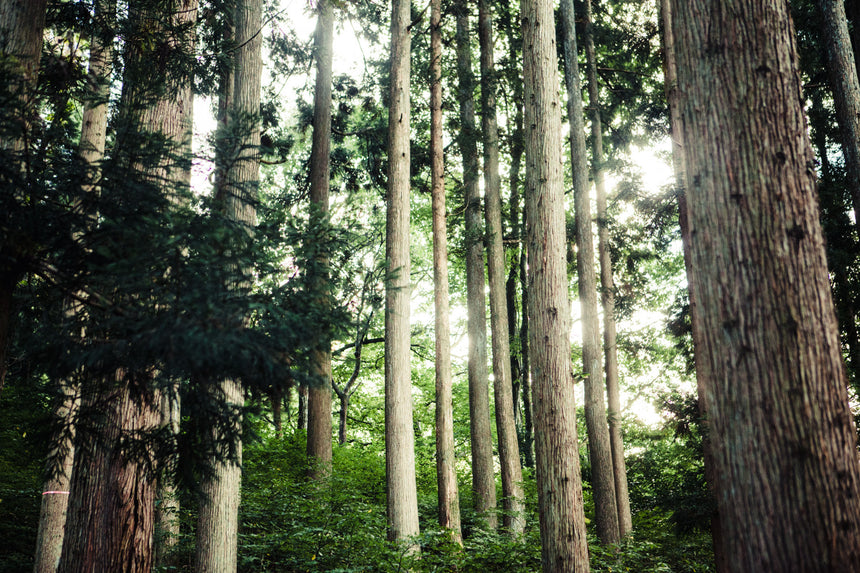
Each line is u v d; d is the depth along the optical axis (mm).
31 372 4133
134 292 3607
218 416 4086
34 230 3664
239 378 3967
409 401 11688
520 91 17469
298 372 3779
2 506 10617
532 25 9102
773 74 3564
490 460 15180
